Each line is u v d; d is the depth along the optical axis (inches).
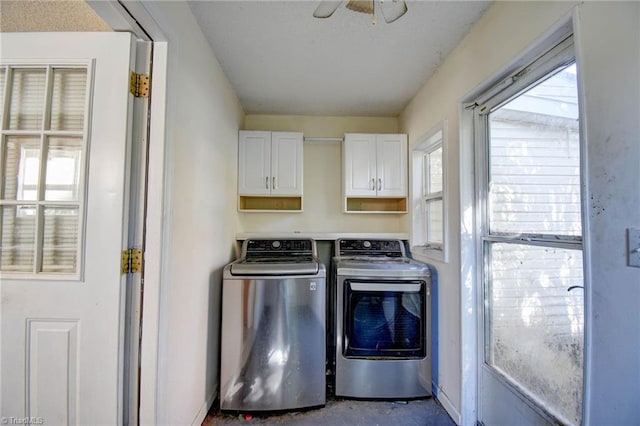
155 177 47.7
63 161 46.3
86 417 44.1
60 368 44.3
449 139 74.9
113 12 41.6
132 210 47.3
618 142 34.9
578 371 43.7
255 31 65.9
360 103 106.7
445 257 75.0
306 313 73.2
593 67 36.8
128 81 46.2
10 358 43.9
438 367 79.0
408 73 84.9
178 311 53.1
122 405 45.4
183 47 54.9
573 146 44.4
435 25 63.9
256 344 71.1
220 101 80.7
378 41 69.7
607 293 35.3
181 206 54.2
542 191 50.1
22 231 45.4
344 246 101.0
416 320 78.7
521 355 55.2
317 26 64.3
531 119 52.8
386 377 76.9
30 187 45.4
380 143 107.4
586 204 37.0
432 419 70.3
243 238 101.4
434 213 95.7
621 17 34.9
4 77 46.0
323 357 73.6
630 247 33.7
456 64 71.6
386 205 117.7
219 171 80.0
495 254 63.0
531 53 48.3
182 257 54.9
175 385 52.1
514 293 57.3
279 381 71.1
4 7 48.9
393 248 101.4
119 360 44.8
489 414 62.6
